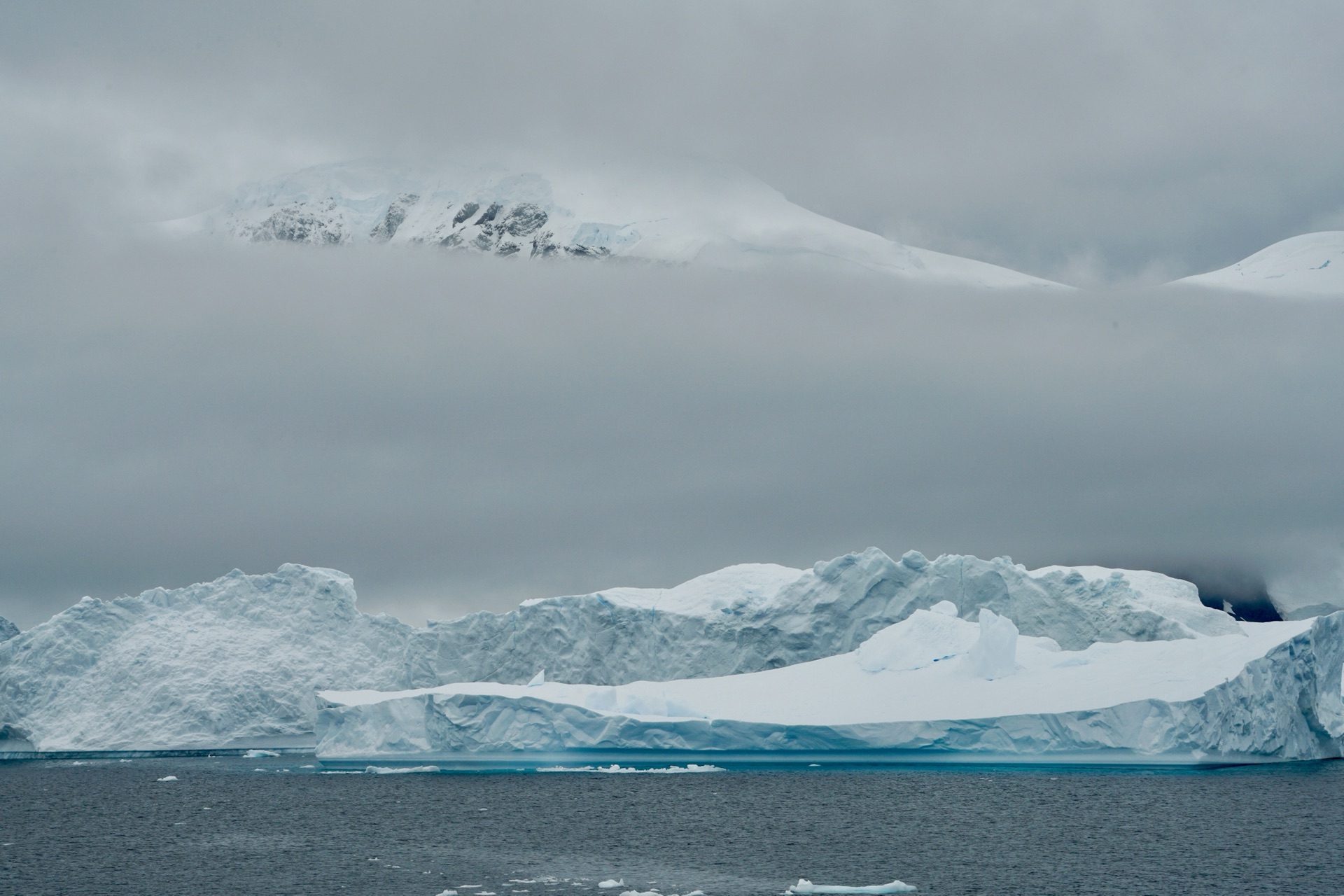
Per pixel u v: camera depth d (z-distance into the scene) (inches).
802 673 5684.1
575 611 7268.7
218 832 4247.0
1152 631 6018.7
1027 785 4788.4
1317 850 3459.6
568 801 4714.6
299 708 7613.2
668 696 5364.2
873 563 6683.1
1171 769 4963.1
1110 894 3014.3
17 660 7672.2
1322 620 4990.2
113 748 7322.8
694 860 3513.8
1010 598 6373.0
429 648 7628.0
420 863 3555.6
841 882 3189.0
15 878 3513.8
